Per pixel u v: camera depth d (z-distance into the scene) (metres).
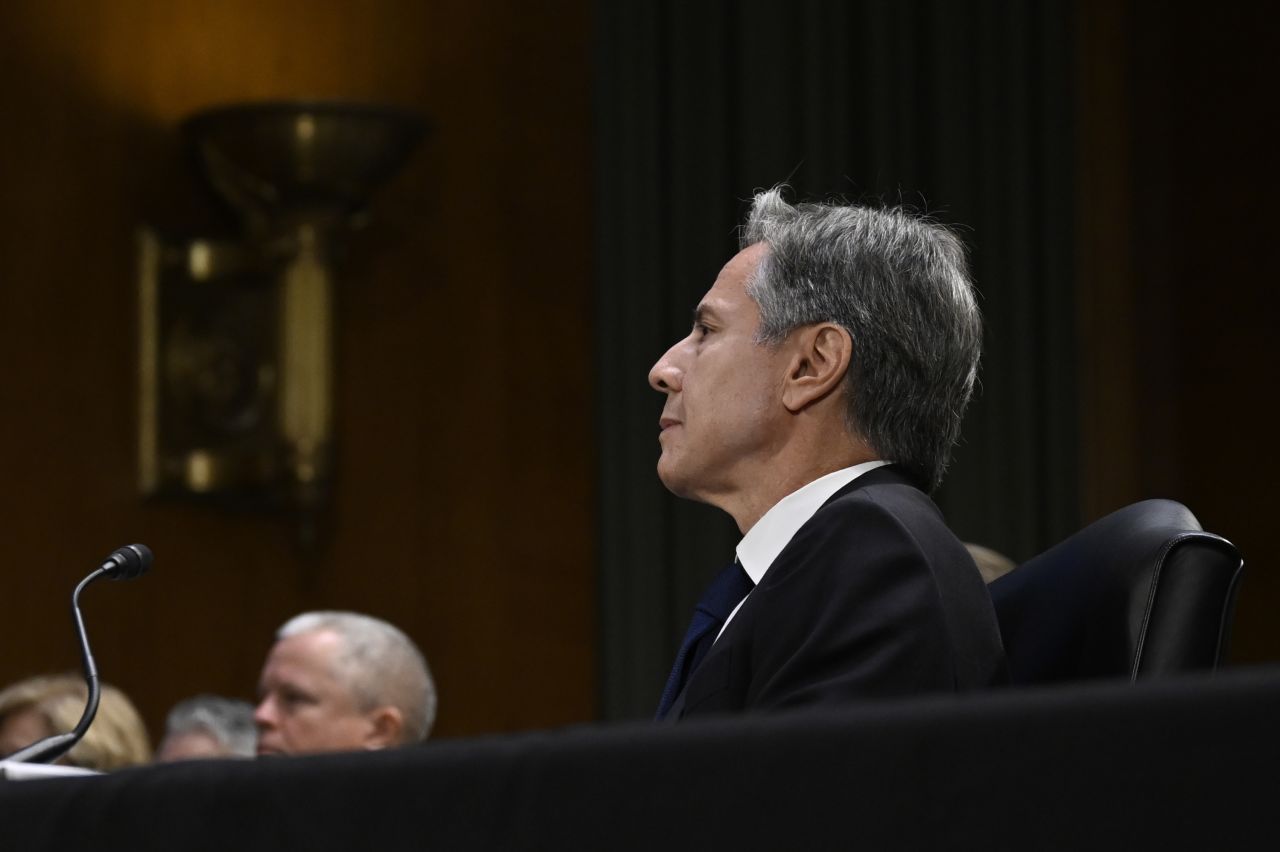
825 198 13.46
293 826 2.26
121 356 11.77
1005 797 1.96
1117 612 4.08
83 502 11.57
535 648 13.05
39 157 11.60
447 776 2.20
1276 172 14.83
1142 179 14.88
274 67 12.42
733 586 4.35
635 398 13.21
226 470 11.92
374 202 12.82
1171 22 15.05
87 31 11.81
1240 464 14.70
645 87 13.46
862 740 2.03
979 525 13.55
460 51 13.20
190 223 11.95
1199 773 1.89
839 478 4.32
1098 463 14.53
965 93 13.89
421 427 12.86
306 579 12.38
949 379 4.42
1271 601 14.53
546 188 13.40
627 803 2.11
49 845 2.38
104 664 11.59
